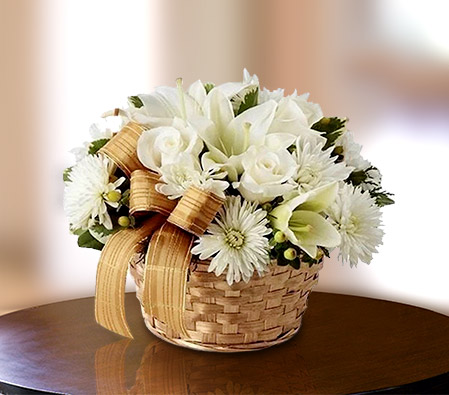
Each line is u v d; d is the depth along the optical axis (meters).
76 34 2.47
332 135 1.59
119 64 2.50
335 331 1.67
